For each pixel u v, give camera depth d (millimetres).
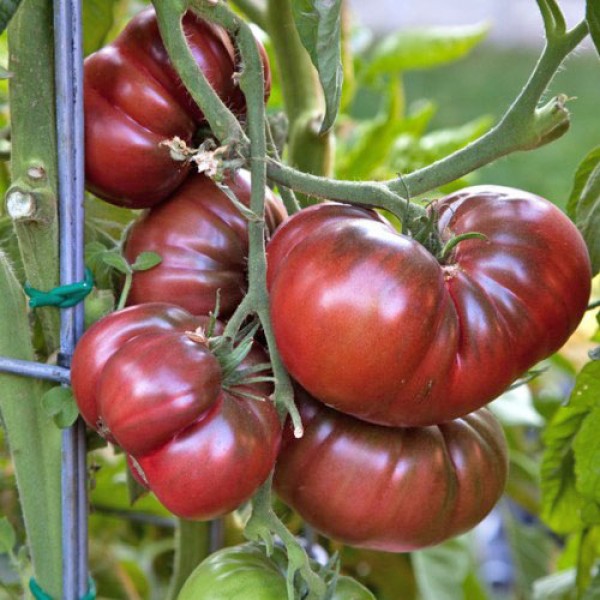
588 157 623
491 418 583
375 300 486
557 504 728
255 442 502
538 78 533
